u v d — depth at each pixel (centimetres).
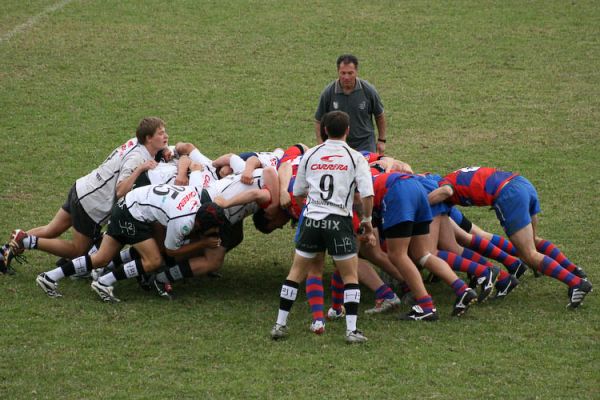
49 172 3609
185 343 2247
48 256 2875
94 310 2455
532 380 2044
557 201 3331
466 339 2275
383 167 2567
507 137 4062
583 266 2762
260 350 2211
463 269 2508
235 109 4428
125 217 2481
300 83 4791
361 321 2417
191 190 2519
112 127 4156
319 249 2277
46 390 1995
